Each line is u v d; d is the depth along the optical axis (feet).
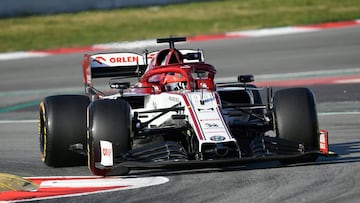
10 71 264.31
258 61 248.52
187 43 294.66
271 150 96.58
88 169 108.37
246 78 112.37
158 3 381.19
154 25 336.29
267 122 107.14
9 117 177.68
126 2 377.50
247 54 263.70
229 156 94.58
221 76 225.97
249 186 90.48
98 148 96.53
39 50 300.20
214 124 96.58
